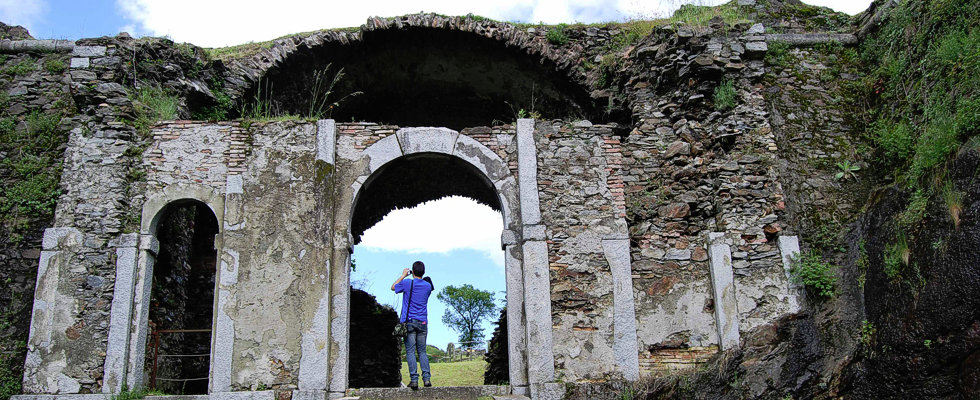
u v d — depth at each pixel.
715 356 9.30
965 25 10.16
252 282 9.33
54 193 10.36
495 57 13.20
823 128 11.27
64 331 9.16
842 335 9.15
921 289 8.38
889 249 9.03
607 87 12.32
